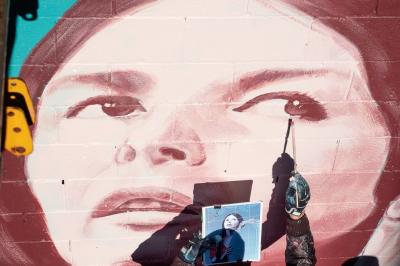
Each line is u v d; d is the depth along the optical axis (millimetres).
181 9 3025
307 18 3125
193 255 3648
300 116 3408
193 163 3494
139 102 3260
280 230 3838
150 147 3414
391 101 3410
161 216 3682
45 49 3057
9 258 3713
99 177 3480
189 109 3314
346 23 3156
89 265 3822
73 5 2965
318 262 4020
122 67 3152
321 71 3279
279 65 3238
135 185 3541
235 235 3699
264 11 3080
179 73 3201
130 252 3801
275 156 3535
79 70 3133
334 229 3865
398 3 3117
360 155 3582
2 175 3389
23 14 2953
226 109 3338
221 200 3660
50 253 3738
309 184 3674
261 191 3662
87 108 3242
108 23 3027
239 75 3242
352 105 3406
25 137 3242
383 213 3816
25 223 3594
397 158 3605
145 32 3070
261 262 3990
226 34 3121
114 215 3631
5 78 3092
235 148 3475
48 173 3428
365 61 3270
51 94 3176
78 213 3598
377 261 4027
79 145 3354
